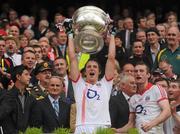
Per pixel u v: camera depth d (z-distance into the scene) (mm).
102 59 30906
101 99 23953
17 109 25219
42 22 36094
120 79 26641
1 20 37031
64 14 43500
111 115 25641
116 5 43719
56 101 25578
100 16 23969
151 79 27781
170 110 24219
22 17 36781
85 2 43969
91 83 24031
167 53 30266
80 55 29734
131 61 31141
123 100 25828
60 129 22875
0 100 25297
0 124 25094
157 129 24188
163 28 33375
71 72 24062
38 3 43906
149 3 43656
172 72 29875
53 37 32031
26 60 27984
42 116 25359
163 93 24250
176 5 43656
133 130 23141
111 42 24188
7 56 30188
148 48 31578
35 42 31969
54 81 25547
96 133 22312
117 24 37094
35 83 27594
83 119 23875
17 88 25453
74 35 24203
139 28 36094
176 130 24578
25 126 25203
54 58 30875
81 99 23953
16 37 32031
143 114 24375
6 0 43781
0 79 28000
